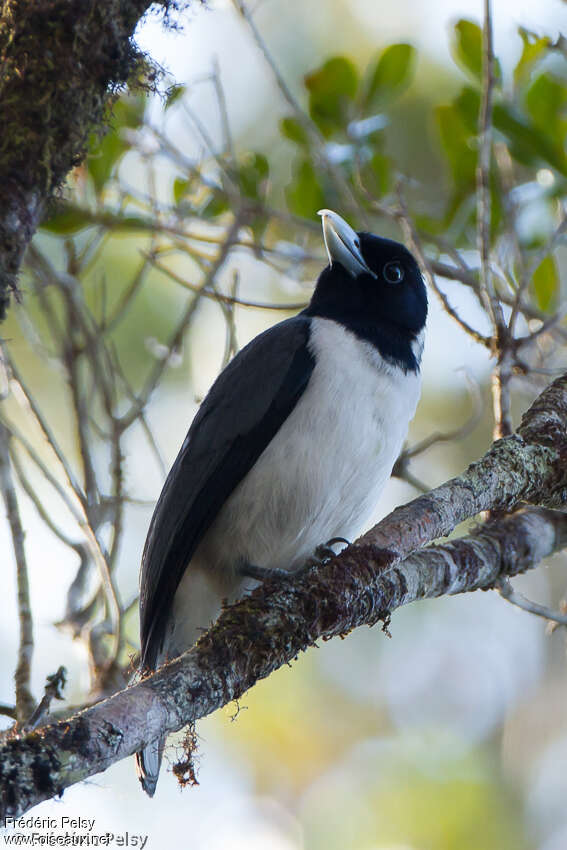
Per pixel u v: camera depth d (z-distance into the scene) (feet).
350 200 33.96
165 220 35.86
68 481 30.07
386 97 36.83
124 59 22.09
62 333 33.24
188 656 20.33
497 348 28.84
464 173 36.40
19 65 21.13
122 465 31.71
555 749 45.16
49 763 16.58
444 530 23.54
